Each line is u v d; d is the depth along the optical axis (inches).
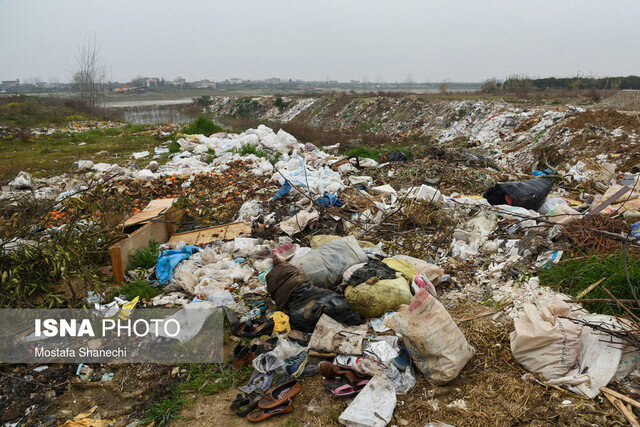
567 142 479.2
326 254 185.5
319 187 288.8
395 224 241.1
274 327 152.9
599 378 118.6
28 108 1166.3
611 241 184.9
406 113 1293.1
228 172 379.9
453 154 457.4
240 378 137.9
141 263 210.4
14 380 140.4
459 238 221.0
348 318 150.8
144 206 283.7
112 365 146.3
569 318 130.4
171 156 486.3
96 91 1469.0
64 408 132.1
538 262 186.1
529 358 129.3
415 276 158.7
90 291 187.8
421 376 131.5
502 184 268.1
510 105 971.9
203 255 211.9
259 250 217.3
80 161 440.8
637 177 288.7
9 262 172.1
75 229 209.6
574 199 310.7
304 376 135.3
